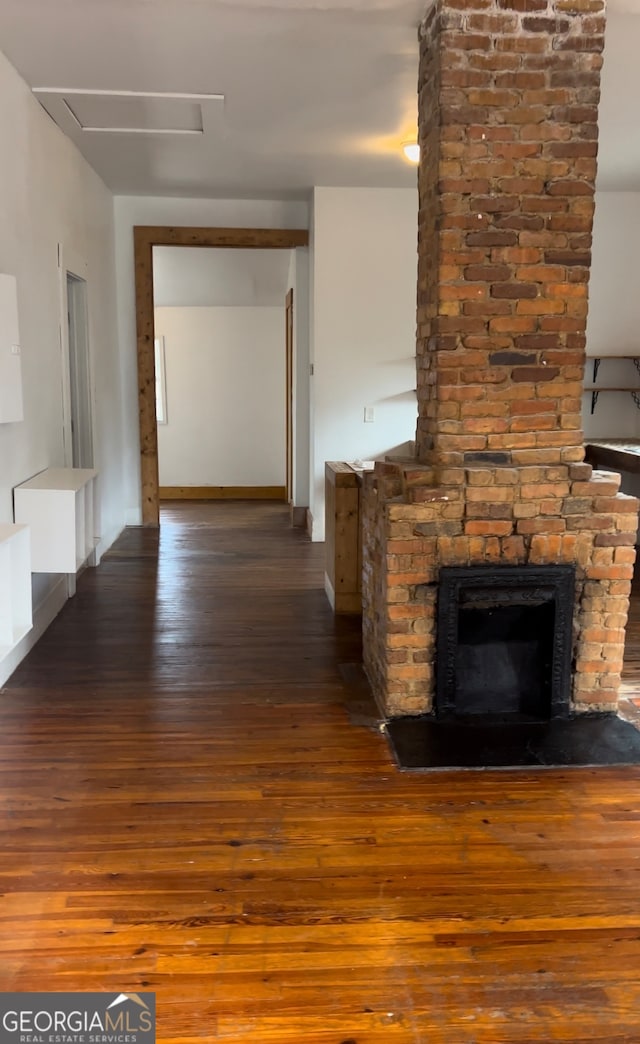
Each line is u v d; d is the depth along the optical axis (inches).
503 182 113.3
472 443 118.2
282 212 253.8
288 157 199.8
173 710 125.3
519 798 100.3
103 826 93.3
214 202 251.3
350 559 173.8
